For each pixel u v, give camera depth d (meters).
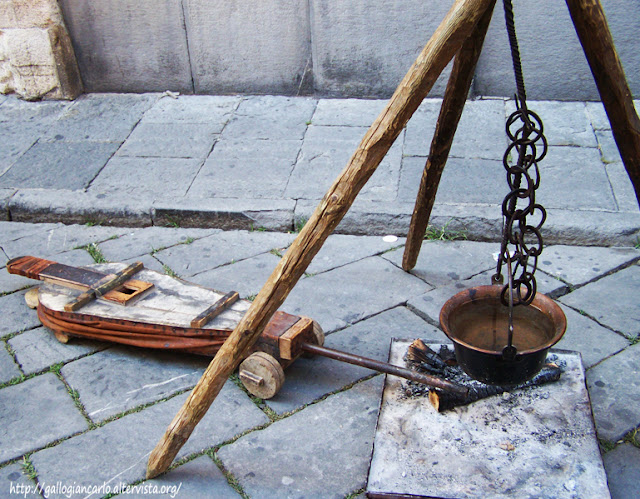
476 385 2.69
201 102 5.60
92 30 5.56
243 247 4.05
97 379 3.03
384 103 5.40
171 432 2.40
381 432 2.55
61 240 4.21
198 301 3.12
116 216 4.32
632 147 2.36
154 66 5.68
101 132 5.20
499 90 5.32
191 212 4.23
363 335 3.24
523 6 4.94
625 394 2.79
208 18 5.38
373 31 5.20
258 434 2.69
